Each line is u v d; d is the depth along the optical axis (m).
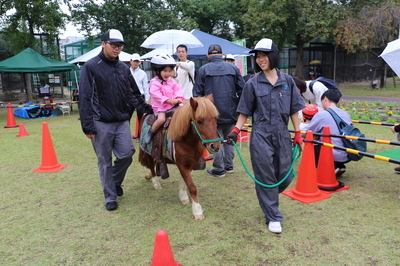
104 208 3.96
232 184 4.71
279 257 2.76
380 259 2.68
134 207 3.97
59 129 9.85
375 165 5.36
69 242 3.13
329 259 2.70
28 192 4.56
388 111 9.82
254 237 3.12
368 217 3.46
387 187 4.34
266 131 3.11
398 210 3.62
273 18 18.48
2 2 15.74
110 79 3.75
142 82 7.56
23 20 16.95
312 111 5.30
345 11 19.30
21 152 6.96
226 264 2.67
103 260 2.79
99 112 3.78
